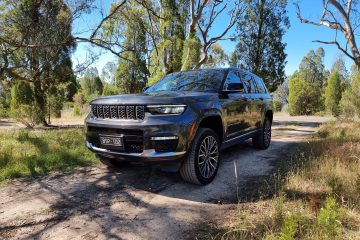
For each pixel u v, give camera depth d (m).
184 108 3.67
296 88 30.33
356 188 3.38
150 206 3.34
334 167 4.25
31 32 7.82
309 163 4.69
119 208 3.28
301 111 30.27
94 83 56.47
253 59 17.27
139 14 13.50
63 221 2.95
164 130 3.49
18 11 7.53
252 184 4.11
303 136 9.45
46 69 13.11
